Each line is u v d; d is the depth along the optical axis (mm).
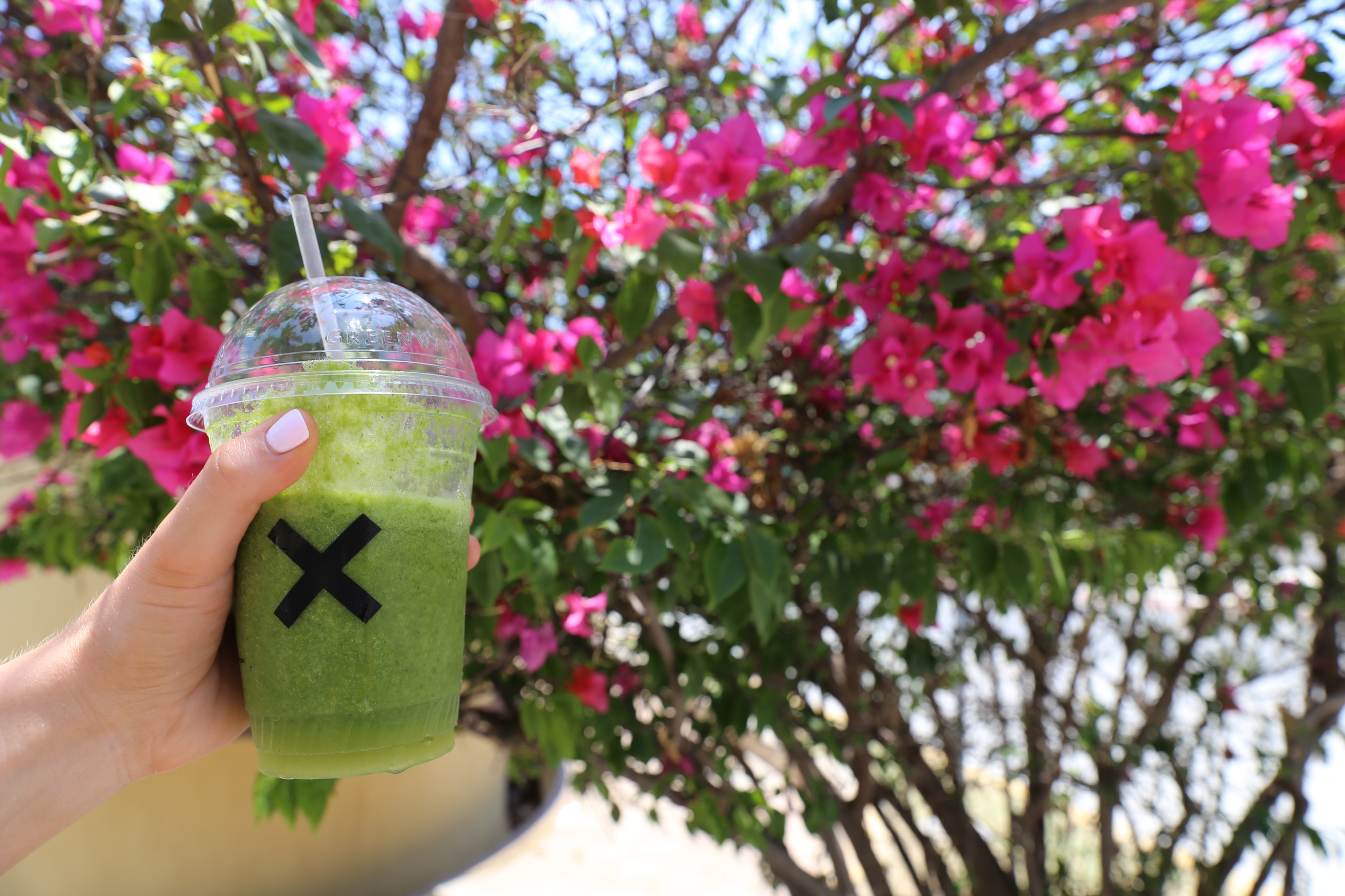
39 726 304
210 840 1288
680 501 521
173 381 457
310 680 273
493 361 523
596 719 789
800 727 926
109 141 561
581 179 553
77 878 1203
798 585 832
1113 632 1347
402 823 1431
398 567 278
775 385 786
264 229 504
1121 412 722
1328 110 683
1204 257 716
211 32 427
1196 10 766
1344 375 574
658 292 744
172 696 321
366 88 839
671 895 1443
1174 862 1362
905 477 827
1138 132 608
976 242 808
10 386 769
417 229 776
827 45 778
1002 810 1626
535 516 545
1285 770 1209
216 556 282
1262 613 1261
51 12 515
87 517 918
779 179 742
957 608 1166
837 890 1069
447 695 294
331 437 271
